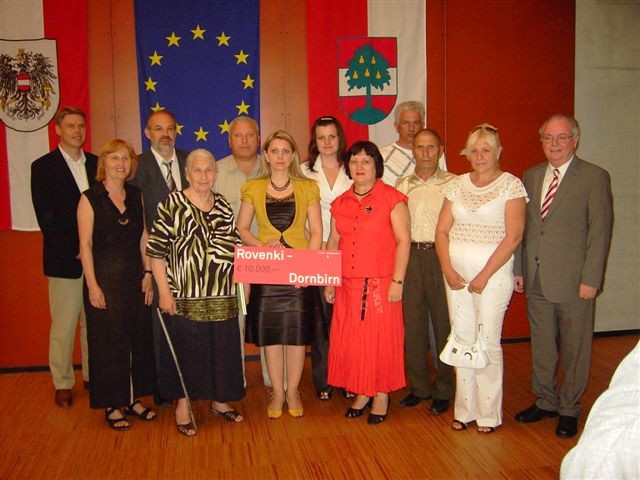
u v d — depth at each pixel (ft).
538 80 17.47
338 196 12.37
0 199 15.46
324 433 11.77
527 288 11.95
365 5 16.17
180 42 15.75
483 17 17.07
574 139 11.35
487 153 11.02
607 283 18.52
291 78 16.52
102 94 15.90
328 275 11.68
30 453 11.07
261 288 12.10
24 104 15.26
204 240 11.38
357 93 16.37
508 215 11.02
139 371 12.21
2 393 14.43
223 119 16.10
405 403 13.06
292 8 16.33
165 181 13.37
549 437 11.42
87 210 11.65
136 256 12.10
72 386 13.84
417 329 12.86
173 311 11.41
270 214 12.15
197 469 10.35
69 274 13.35
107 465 10.55
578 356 11.46
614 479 3.15
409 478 9.95
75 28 15.29
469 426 11.99
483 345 11.26
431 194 12.51
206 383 11.67
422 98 16.60
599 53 17.76
